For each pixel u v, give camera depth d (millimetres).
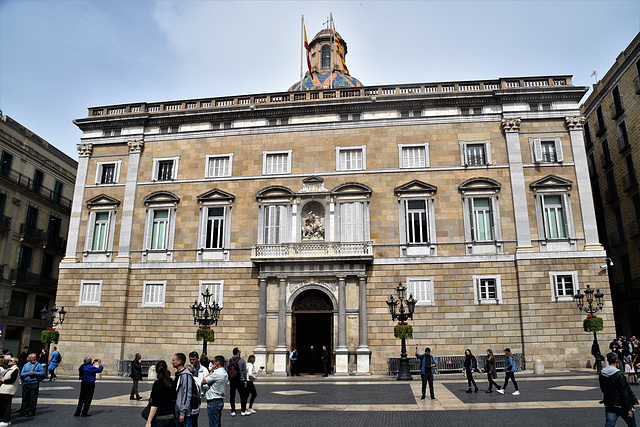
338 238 36875
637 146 41906
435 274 35375
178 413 10773
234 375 17953
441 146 37750
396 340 34625
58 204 54719
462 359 33531
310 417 17266
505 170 36656
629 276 43875
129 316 37781
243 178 39094
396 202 37062
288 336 35000
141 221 39594
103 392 25359
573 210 35438
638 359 24266
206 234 38562
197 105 42031
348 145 38688
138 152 40969
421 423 15812
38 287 50469
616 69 45062
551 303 33812
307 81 56281
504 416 16656
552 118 37219
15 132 49062
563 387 23656
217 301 36969
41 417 17641
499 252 35250
